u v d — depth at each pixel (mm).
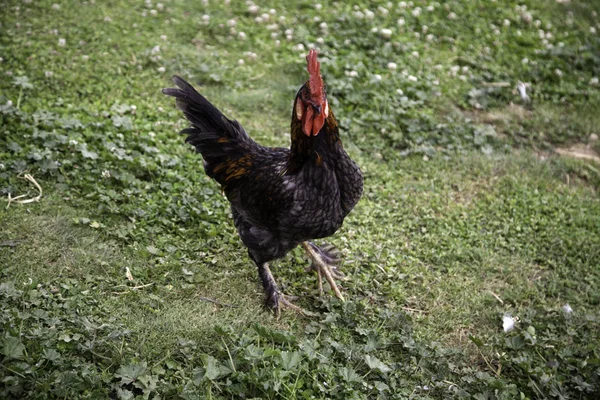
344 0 3549
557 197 2736
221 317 2232
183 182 2580
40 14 3219
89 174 2543
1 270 2234
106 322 2154
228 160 2215
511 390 2111
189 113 2252
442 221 2600
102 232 2400
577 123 3092
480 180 2785
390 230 2545
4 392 1954
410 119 2963
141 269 2314
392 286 2363
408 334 2238
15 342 2004
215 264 2369
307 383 2070
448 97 3127
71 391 1976
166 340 2146
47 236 2354
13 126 2635
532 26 3582
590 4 3863
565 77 3297
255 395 2031
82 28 3180
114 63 3033
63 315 2148
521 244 2551
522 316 2316
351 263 2418
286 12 3443
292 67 3150
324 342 2178
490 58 3346
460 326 2299
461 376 2164
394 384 2098
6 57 2953
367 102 3004
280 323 2248
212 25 3309
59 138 2609
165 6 3393
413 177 2777
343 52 3219
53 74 2910
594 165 2904
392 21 3449
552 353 2225
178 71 3057
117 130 2701
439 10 3578
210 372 2027
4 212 2395
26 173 2510
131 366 2035
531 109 3150
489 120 3074
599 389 2135
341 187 2082
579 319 2330
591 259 2516
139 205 2480
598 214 2676
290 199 2076
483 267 2467
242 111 2941
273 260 2285
